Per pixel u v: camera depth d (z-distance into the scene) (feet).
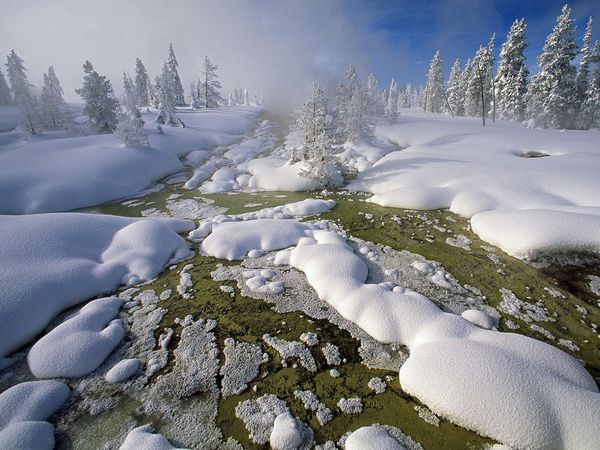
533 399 14.61
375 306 22.57
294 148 65.05
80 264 27.48
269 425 15.65
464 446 14.40
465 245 34.06
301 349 20.33
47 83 146.10
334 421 15.80
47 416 16.07
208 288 27.17
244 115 164.55
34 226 29.99
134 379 18.28
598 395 14.70
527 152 73.31
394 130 107.45
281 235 34.94
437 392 15.99
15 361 19.75
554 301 24.89
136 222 34.35
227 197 55.72
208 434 15.23
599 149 68.03
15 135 109.19
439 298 25.23
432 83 191.72
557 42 110.22
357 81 105.40
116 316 23.77
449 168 52.60
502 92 139.64
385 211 44.68
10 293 22.48
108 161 63.21
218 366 19.12
